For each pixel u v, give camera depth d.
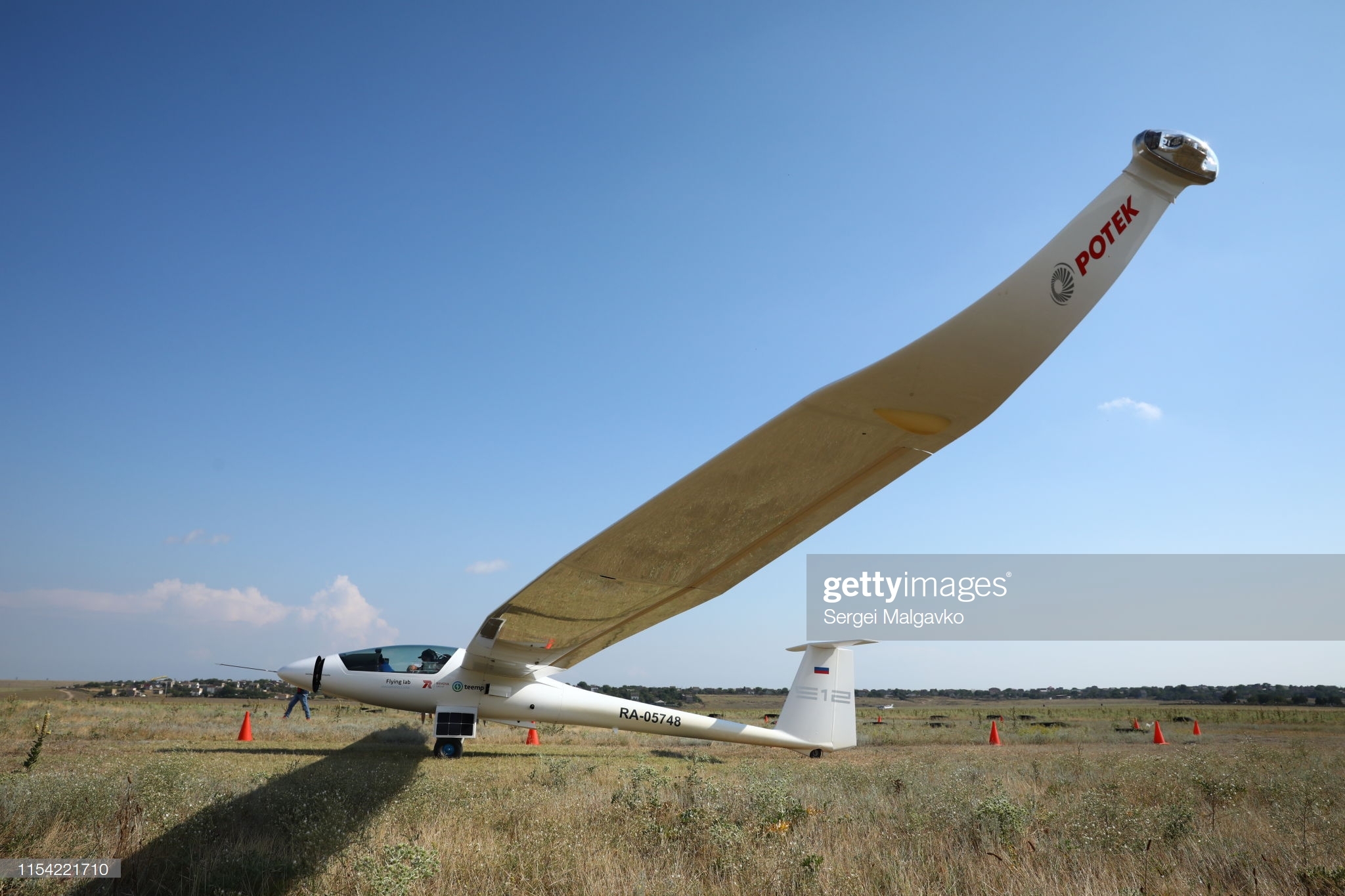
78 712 21.41
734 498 3.12
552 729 21.34
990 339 2.19
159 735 14.86
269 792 6.53
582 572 4.23
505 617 6.14
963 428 2.57
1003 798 6.47
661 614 5.13
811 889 4.48
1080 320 2.26
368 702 14.30
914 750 16.94
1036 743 19.45
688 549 3.71
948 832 5.88
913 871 4.75
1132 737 20.97
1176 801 6.96
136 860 4.51
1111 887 4.55
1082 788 8.50
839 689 16.05
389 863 4.21
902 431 2.61
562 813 6.32
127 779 6.46
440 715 12.88
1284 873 4.79
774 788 7.23
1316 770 9.41
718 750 16.39
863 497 3.08
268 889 4.14
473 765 11.43
